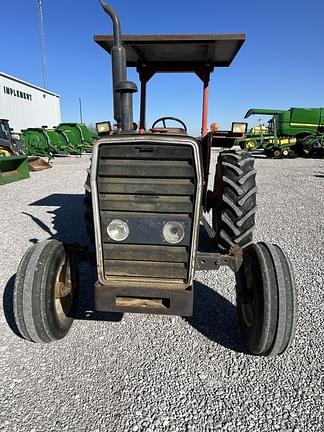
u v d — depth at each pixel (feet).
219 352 7.29
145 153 6.00
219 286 10.18
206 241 13.62
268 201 22.31
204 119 12.37
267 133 60.49
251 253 6.98
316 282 10.29
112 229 6.43
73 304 8.04
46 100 94.22
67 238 14.34
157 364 6.90
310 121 55.52
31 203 21.30
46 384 6.36
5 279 10.52
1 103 72.90
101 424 5.52
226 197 8.68
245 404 5.93
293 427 5.49
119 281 6.71
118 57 7.69
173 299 6.39
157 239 6.40
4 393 6.14
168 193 6.15
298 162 50.44
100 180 6.22
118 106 7.58
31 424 5.51
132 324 8.28
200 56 11.53
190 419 5.63
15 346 7.43
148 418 5.63
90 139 66.23
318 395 6.13
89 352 7.25
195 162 5.95
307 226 16.39
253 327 6.72
